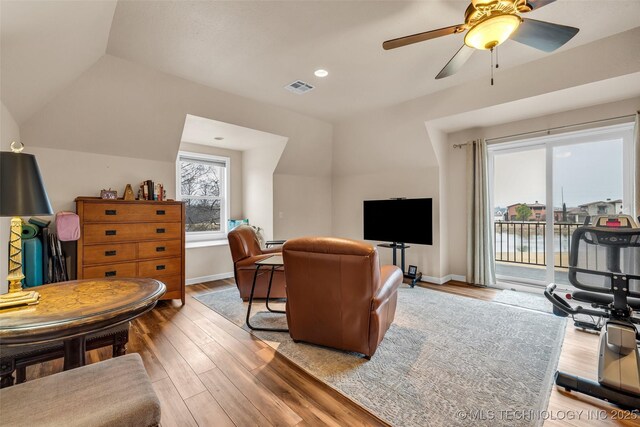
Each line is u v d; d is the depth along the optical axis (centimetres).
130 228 304
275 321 282
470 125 396
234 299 352
